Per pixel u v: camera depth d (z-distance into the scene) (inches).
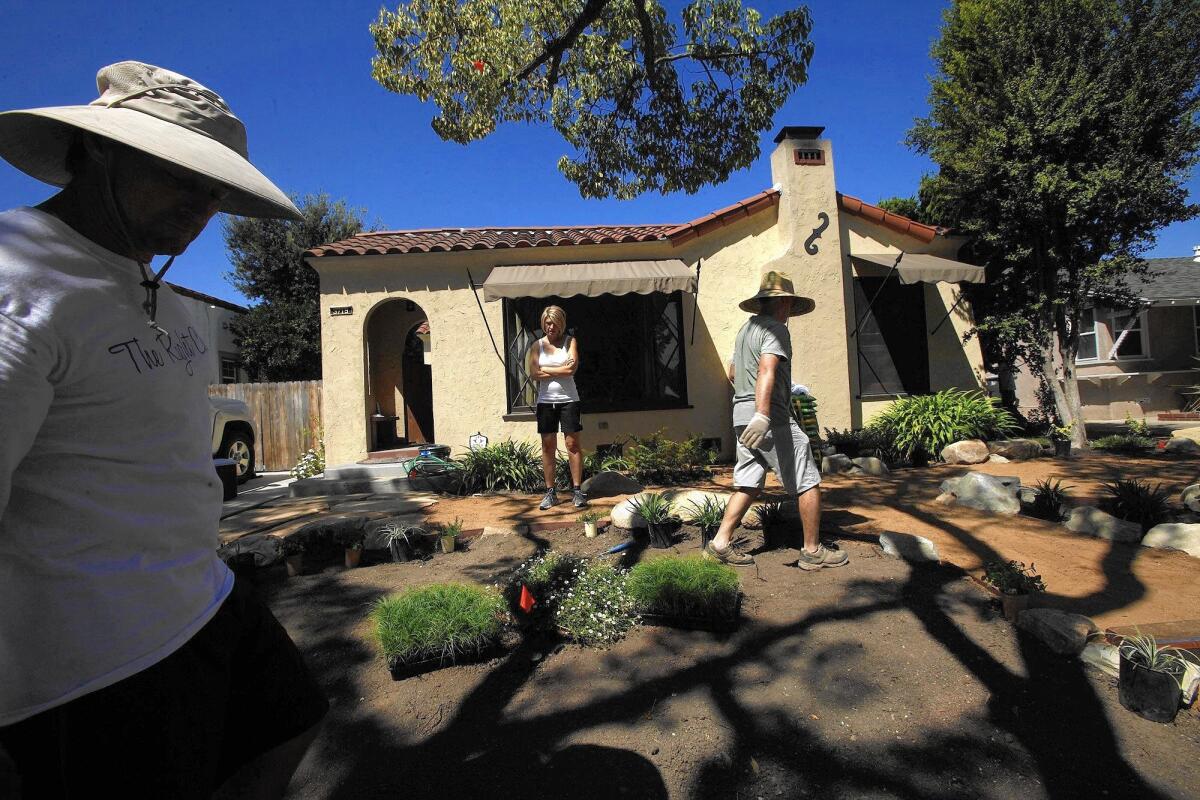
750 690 108.3
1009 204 343.3
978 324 388.5
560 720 102.4
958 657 116.4
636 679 113.5
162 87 54.9
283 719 64.2
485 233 383.6
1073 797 82.6
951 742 93.7
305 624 142.6
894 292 382.6
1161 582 144.3
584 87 275.0
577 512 232.1
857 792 84.5
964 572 152.8
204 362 60.2
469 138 277.1
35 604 45.1
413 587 156.9
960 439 326.0
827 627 129.0
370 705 109.1
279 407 494.9
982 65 347.3
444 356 343.6
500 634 130.5
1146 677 97.9
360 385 337.7
